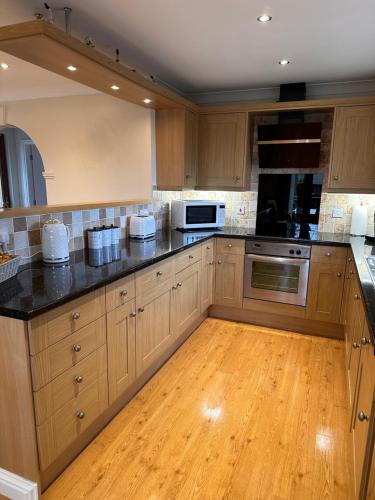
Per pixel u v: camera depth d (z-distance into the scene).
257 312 3.67
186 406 2.32
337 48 2.62
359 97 3.24
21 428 1.54
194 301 3.30
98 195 3.77
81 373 1.77
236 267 3.62
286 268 3.43
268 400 2.39
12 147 6.05
